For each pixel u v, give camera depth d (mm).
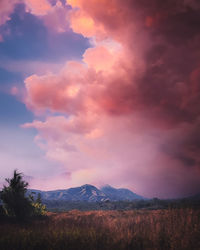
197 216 10078
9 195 17000
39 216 18156
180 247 7645
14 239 8141
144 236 8852
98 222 12508
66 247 7793
